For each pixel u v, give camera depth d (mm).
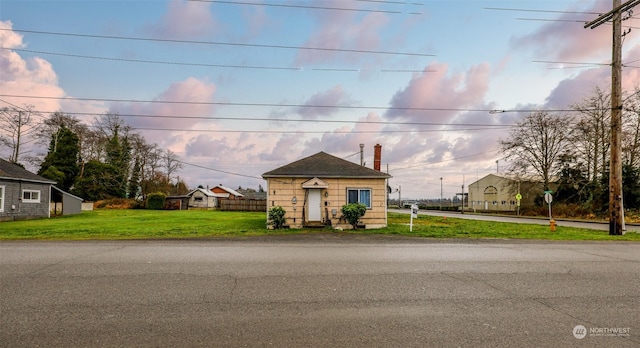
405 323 4492
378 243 12438
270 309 5012
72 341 3902
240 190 95312
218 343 3869
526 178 45000
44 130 47469
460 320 4609
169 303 5254
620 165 17000
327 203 20078
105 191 50719
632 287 6316
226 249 10648
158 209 47531
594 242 13469
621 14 16766
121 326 4352
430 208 79312
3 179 24781
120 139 56062
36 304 5180
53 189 32750
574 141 39531
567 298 5621
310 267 7887
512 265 8258
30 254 9508
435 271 7539
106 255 9375
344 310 4988
